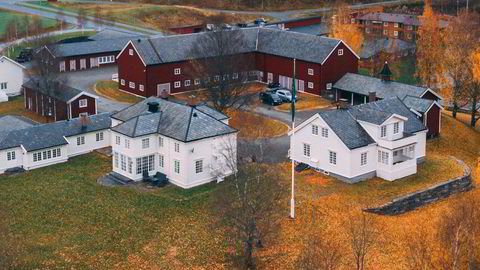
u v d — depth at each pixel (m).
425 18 158.62
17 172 85.31
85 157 90.62
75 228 70.56
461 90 111.06
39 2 199.88
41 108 108.12
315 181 81.38
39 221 71.88
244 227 63.75
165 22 185.62
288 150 90.94
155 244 67.69
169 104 86.31
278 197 69.19
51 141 87.62
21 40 155.38
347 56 120.12
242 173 71.19
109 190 79.69
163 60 118.69
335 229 69.50
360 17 186.75
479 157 94.00
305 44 122.25
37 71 114.50
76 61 137.00
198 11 195.38
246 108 107.88
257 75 129.12
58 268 62.91
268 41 127.31
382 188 79.75
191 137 79.56
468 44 130.88
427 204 78.38
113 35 154.75
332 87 117.50
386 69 111.06
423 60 128.25
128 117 87.62
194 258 65.19
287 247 66.81
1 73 117.56
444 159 90.50
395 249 65.69
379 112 83.69
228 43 111.25
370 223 68.88
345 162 80.94
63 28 167.88
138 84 119.19
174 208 75.06
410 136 83.75
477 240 60.59
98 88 123.81
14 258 63.72
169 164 82.19
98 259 64.81
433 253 62.31
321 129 82.88
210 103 105.88
